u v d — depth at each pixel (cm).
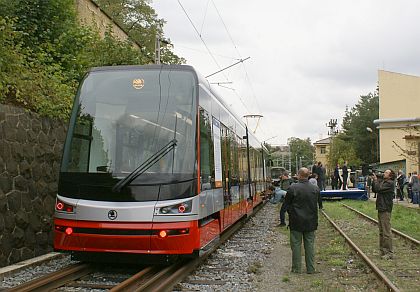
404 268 1105
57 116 1303
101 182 956
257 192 2444
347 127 9431
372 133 7819
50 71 1556
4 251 1005
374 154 7831
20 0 1778
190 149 979
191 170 965
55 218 973
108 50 2214
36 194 1148
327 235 1675
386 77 4947
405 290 889
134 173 952
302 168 1057
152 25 4462
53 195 1228
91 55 2050
